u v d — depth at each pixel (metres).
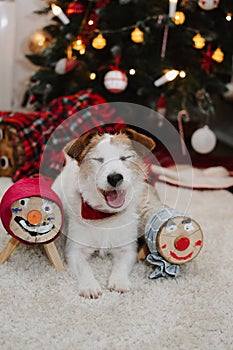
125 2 2.16
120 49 2.22
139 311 1.18
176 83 2.36
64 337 1.07
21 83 3.19
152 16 2.23
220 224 1.79
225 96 3.36
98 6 2.30
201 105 2.47
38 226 1.29
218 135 3.64
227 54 2.52
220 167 2.51
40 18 3.06
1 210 1.30
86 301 1.21
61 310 1.17
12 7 3.19
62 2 2.38
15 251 1.47
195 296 1.26
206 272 1.39
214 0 2.07
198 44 2.21
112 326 1.11
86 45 2.34
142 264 1.44
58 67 2.42
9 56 3.26
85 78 2.54
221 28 2.42
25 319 1.13
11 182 2.16
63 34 2.46
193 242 1.32
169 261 1.32
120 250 1.43
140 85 2.43
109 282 1.30
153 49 2.35
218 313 1.18
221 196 2.17
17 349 1.02
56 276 1.34
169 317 1.16
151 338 1.07
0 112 2.40
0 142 2.24
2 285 1.27
